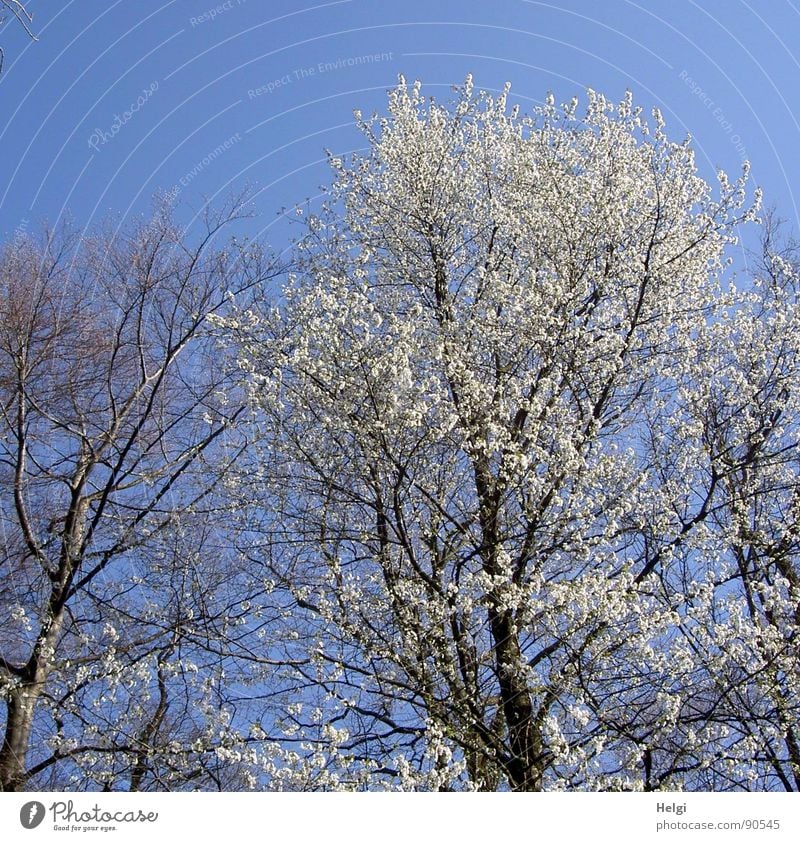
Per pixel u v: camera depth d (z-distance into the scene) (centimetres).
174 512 1091
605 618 893
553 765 856
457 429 1055
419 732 879
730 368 1180
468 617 974
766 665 884
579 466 1002
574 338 1140
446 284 1309
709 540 1011
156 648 954
